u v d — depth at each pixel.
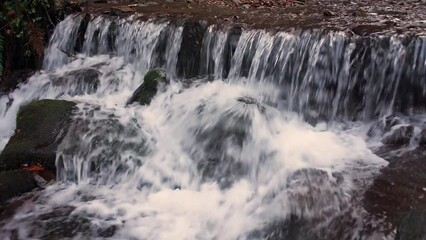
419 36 5.50
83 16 7.61
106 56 7.45
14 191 4.96
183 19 6.97
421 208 4.20
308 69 6.00
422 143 5.11
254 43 6.34
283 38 6.15
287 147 5.38
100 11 7.78
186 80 6.78
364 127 5.66
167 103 6.32
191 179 5.29
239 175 5.22
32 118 5.77
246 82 6.42
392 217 4.16
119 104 6.47
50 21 7.70
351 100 5.83
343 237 4.10
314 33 6.00
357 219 4.21
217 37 6.58
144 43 7.09
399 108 5.65
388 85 5.65
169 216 4.74
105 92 6.87
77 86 6.93
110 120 5.88
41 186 5.16
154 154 5.54
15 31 7.37
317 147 5.36
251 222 4.48
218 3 8.62
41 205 4.87
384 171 4.80
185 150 5.62
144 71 7.14
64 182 5.27
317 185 4.67
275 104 6.17
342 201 4.43
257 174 5.16
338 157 5.14
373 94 5.74
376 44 5.64
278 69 6.18
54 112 5.82
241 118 5.72
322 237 4.14
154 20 7.09
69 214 4.74
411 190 4.47
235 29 6.50
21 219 4.66
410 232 3.99
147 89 6.50
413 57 5.48
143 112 6.25
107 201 4.97
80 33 7.62
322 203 4.44
